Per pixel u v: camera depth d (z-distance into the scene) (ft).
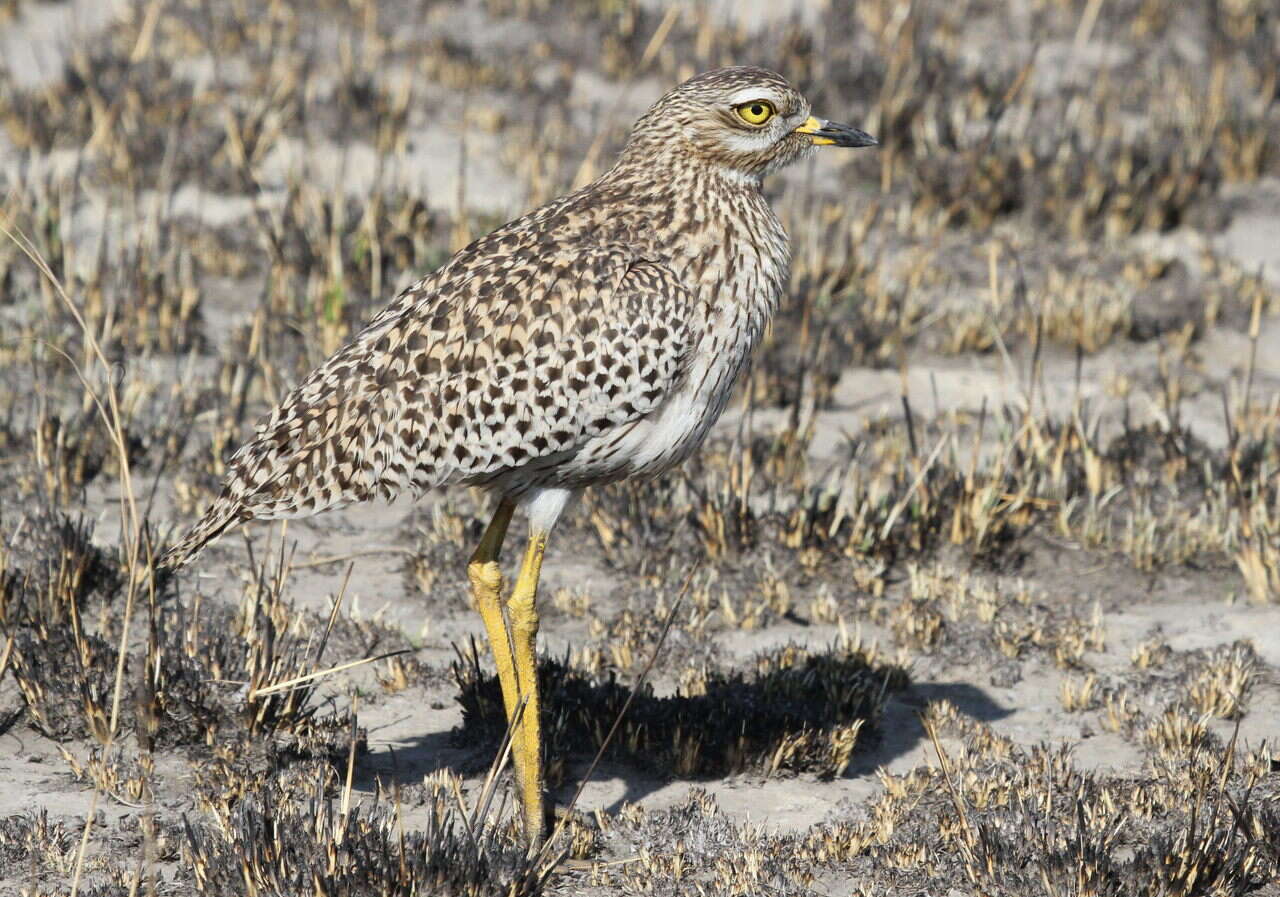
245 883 24.72
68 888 25.67
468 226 57.98
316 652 34.24
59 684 30.78
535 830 27.27
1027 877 26.30
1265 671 35.50
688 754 30.60
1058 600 39.17
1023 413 46.01
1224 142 68.23
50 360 47.78
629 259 27.09
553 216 28.07
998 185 63.10
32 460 41.86
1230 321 56.59
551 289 26.66
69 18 78.43
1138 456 45.80
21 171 60.85
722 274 27.86
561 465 27.50
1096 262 60.29
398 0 81.25
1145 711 33.63
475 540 40.22
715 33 76.43
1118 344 54.85
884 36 77.05
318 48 75.66
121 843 26.94
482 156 66.95
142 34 72.33
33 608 34.68
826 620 37.68
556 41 77.51
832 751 30.94
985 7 82.48
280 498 26.68
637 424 27.45
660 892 26.53
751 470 42.04
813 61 74.13
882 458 45.19
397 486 26.81
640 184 28.60
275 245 55.77
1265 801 29.14
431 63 73.05
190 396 46.65
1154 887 25.89
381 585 38.50
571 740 31.30
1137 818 28.89
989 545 40.73
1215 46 76.33
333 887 24.44
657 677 34.60
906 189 65.36
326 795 28.96
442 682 33.86
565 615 37.27
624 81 74.64
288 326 51.72
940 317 55.42
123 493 28.96
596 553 40.47
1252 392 51.44
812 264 55.98
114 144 63.57
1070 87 70.64
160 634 32.12
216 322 53.57
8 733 30.76
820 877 27.20
